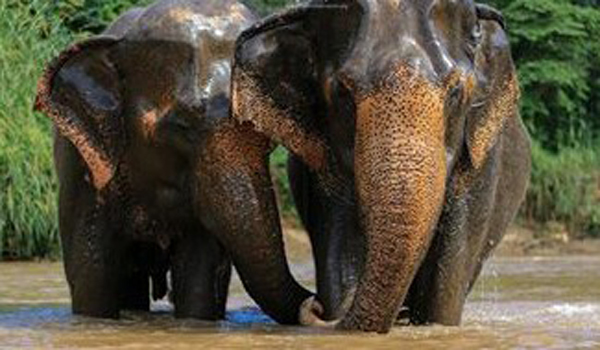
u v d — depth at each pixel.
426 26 10.78
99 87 12.72
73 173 13.31
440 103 10.49
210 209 11.99
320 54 11.38
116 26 13.27
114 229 13.19
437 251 12.22
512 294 17.34
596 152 36.88
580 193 34.94
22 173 25.69
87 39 12.66
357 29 10.91
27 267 23.31
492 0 35.97
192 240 12.77
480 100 11.59
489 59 11.67
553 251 32.09
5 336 11.36
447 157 11.07
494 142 12.05
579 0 39.19
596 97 37.84
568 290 18.16
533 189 34.66
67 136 12.77
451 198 12.06
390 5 10.80
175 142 12.16
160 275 14.06
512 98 11.80
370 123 10.49
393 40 10.65
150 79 12.31
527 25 35.66
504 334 11.35
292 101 11.67
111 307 13.34
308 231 12.88
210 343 10.76
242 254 11.98
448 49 10.92
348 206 12.11
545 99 36.38
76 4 30.95
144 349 10.43
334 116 11.24
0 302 15.66
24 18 27.81
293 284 12.28
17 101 26.75
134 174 12.73
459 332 11.51
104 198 13.10
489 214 12.51
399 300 10.64
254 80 11.66
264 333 11.42
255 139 11.88
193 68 12.09
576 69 36.34
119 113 12.66
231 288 18.31
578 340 10.91
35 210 25.55
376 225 10.40
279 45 11.66
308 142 11.70
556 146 36.62
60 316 13.37
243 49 11.67
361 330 10.96
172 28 12.27
